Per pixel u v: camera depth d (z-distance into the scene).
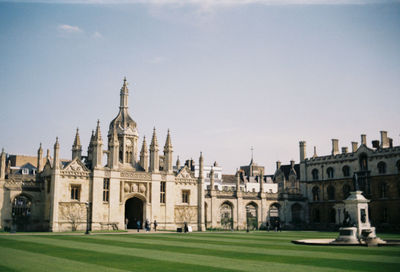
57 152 77.81
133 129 93.06
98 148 81.69
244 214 101.12
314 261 27.62
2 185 77.06
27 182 79.81
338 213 100.62
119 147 91.81
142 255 31.20
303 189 109.81
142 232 73.12
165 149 90.44
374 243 41.50
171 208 88.69
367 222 45.50
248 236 60.72
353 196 45.91
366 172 95.88
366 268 24.41
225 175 146.62
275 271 23.31
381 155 93.88
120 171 83.75
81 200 79.25
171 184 89.31
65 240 47.75
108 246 39.28
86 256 30.42
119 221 82.44
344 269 24.02
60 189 77.56
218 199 98.25
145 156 93.00
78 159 79.94
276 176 146.88
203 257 30.02
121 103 94.88
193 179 93.25
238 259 28.81
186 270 23.72
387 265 25.64
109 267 24.83
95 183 80.44
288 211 106.25
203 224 91.75
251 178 146.88
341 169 101.75
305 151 110.94
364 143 97.94
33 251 34.09
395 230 88.88
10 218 77.12
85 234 63.38
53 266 25.20
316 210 106.56
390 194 91.31
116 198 82.38
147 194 86.69
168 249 36.41
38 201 80.62
